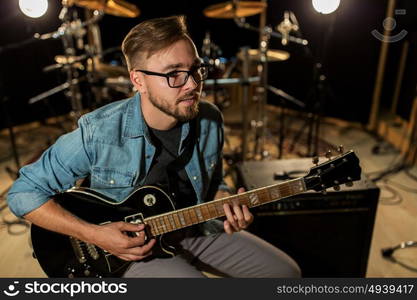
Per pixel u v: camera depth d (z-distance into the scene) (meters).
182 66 1.23
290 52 4.50
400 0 3.58
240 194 1.37
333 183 1.36
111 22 5.04
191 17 5.06
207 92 3.39
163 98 1.25
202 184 1.53
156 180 1.46
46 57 4.43
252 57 3.54
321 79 3.23
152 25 1.23
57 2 4.34
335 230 1.86
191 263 1.60
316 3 2.57
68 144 1.35
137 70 1.26
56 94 4.55
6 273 2.15
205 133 1.51
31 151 3.79
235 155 3.62
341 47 4.03
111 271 1.45
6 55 4.09
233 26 5.05
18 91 4.27
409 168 3.31
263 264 1.54
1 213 2.74
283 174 1.96
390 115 4.10
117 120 1.38
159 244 1.44
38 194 1.34
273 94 4.82
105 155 1.38
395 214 2.67
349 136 4.04
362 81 4.05
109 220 1.39
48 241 1.39
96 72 3.90
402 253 2.28
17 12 4.08
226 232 1.44
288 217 1.83
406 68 3.75
